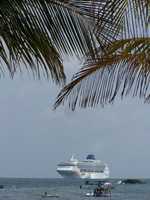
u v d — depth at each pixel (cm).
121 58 1271
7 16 962
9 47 977
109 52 1189
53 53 979
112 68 1285
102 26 990
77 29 980
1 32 970
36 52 977
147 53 1274
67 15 976
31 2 965
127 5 1077
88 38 988
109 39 1007
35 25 970
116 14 1028
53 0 971
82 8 979
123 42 1214
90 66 1277
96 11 984
